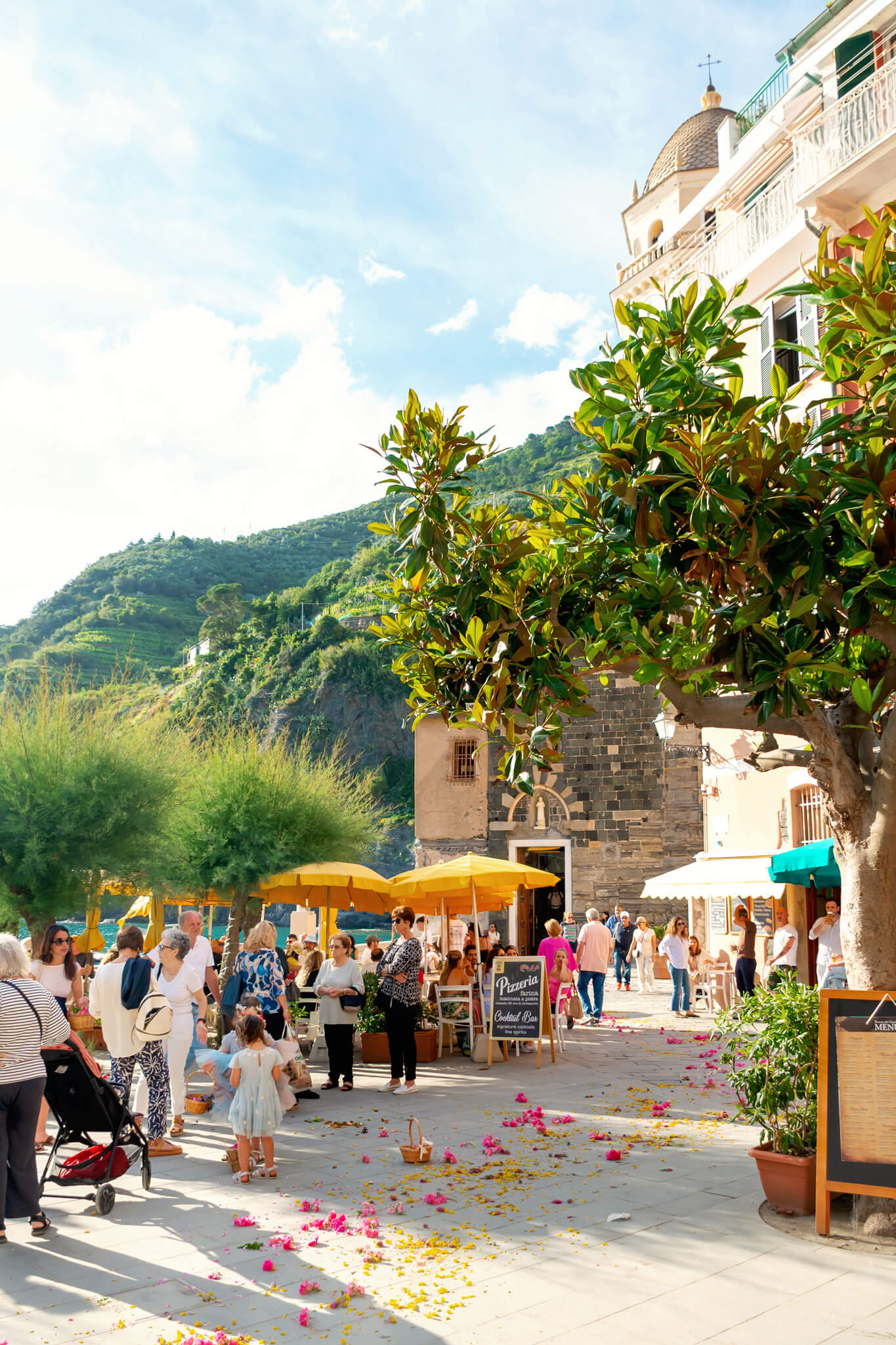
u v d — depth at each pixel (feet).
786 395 20.66
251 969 34.24
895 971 20.66
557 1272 18.01
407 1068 37.14
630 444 20.52
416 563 23.24
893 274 20.49
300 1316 15.94
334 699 453.58
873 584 18.84
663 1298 16.83
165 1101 27.73
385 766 449.48
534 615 22.71
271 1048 25.39
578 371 20.61
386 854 393.50
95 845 44.96
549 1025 44.98
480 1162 26.11
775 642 19.56
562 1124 30.94
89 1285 17.71
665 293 21.62
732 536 19.42
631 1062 44.19
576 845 102.99
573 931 98.58
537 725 23.50
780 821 59.62
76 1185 22.89
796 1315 16.06
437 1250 19.16
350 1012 37.81
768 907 63.72
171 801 49.47
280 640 491.72
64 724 46.93
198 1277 18.01
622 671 23.07
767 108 71.67
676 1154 26.89
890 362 19.13
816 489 19.13
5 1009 20.20
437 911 59.82
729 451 19.10
